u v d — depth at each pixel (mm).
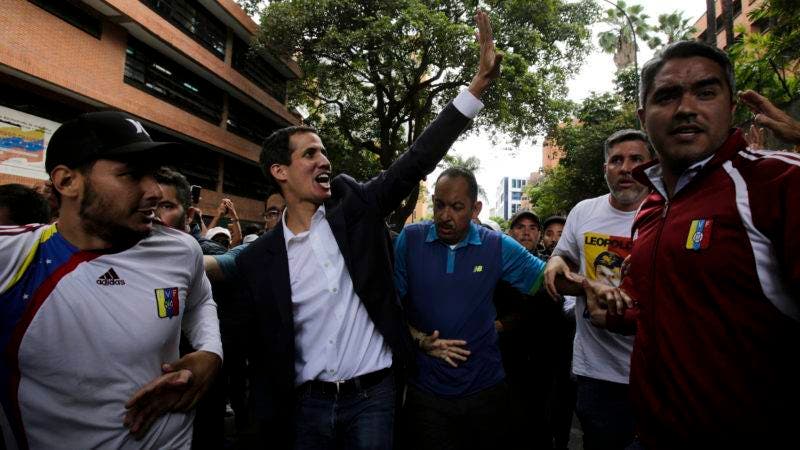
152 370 1476
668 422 1408
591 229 2627
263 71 22594
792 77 6930
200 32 17453
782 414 1223
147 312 1453
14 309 1306
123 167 1371
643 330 1531
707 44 1466
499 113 17578
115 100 13352
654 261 1488
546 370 3480
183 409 1548
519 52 17094
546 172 27531
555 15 18000
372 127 22031
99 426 1370
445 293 2561
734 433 1269
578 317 2568
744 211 1255
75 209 1395
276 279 2156
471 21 17125
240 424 4523
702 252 1319
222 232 4609
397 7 15945
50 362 1326
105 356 1374
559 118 19453
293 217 2340
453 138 2332
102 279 1398
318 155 2277
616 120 20828
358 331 2182
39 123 11242
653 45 19438
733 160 1368
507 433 2574
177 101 16594
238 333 2211
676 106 1456
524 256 2648
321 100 21734
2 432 1356
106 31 13039
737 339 1255
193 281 1713
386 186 2289
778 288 1200
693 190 1450
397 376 2365
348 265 2162
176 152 1463
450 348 2443
